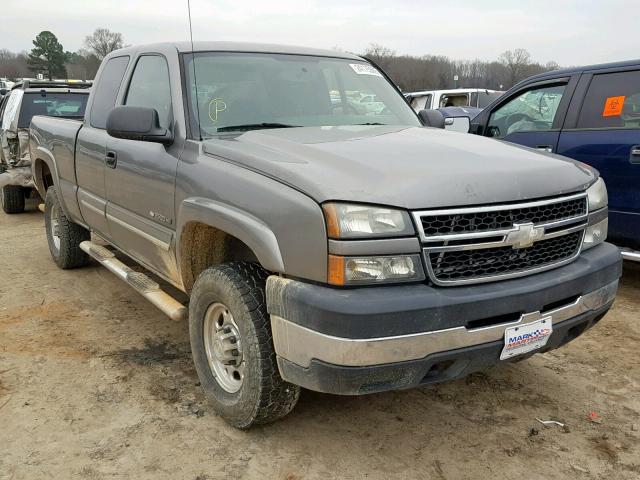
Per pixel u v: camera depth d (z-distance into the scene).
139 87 4.06
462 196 2.44
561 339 2.82
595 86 5.34
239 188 2.75
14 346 4.06
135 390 3.45
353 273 2.33
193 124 3.35
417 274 2.38
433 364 2.41
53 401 3.31
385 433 3.03
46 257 6.43
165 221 3.44
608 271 2.94
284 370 2.56
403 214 2.36
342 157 2.67
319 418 3.15
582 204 2.89
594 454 2.87
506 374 3.69
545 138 5.62
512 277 2.58
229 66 3.71
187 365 3.79
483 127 6.58
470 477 2.69
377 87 4.31
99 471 2.71
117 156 3.95
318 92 3.89
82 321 4.54
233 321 2.91
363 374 2.31
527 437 3.01
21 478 2.65
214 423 3.10
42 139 5.70
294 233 2.44
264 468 2.74
